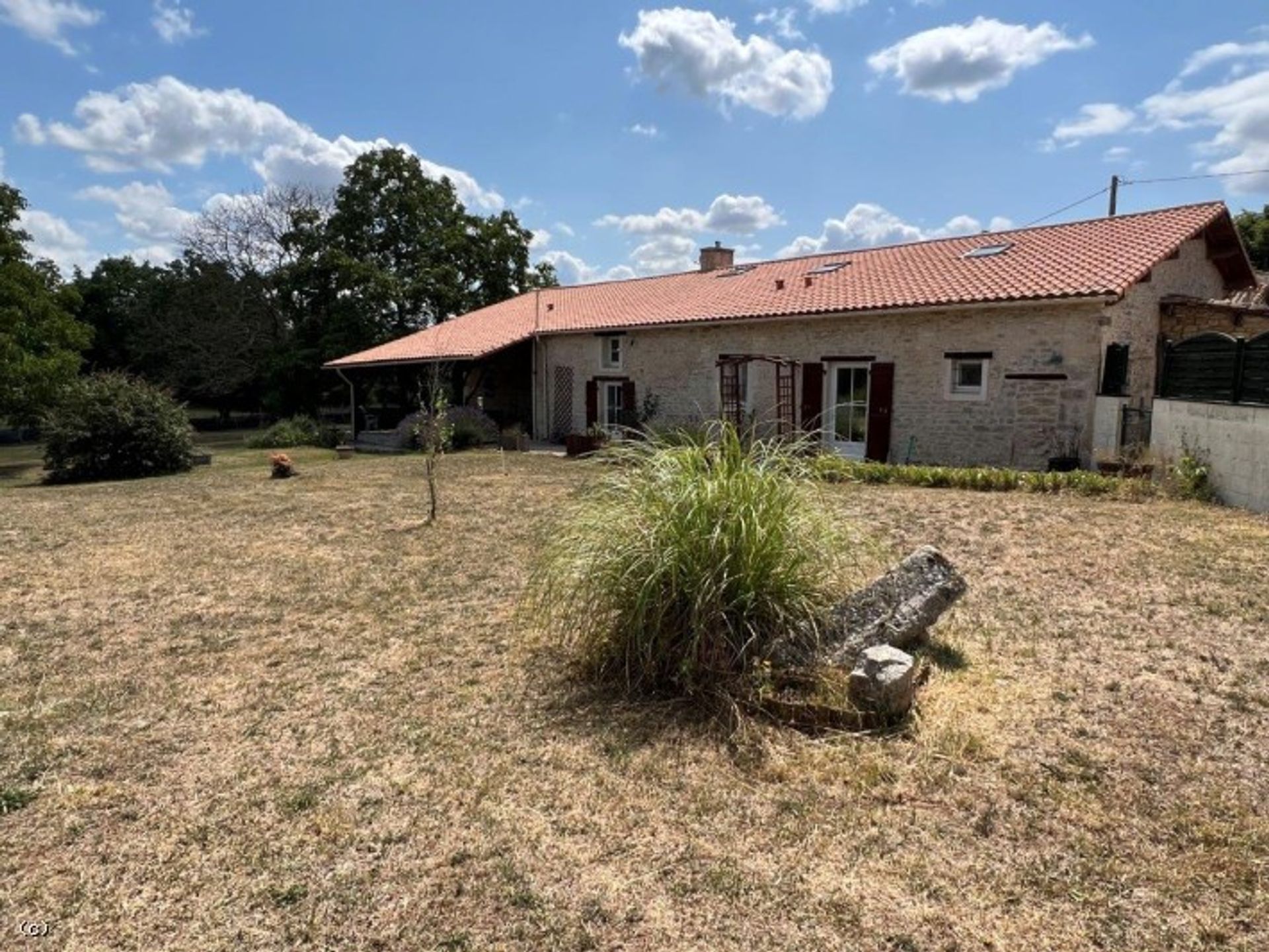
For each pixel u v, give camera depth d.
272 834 2.52
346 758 3.02
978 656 3.71
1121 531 6.25
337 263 27.08
